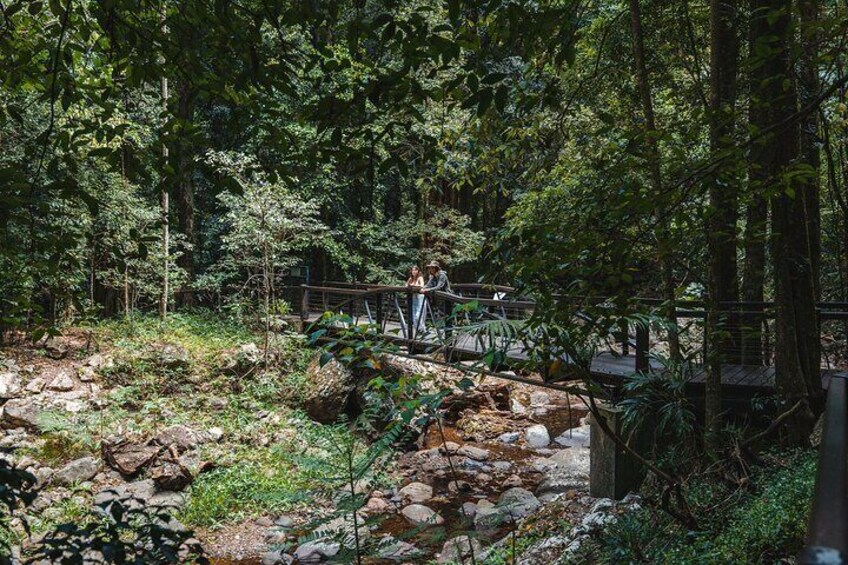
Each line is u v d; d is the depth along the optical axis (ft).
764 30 17.40
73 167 10.23
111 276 42.75
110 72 13.00
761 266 27.14
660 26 28.14
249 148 53.47
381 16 9.07
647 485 20.61
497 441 36.24
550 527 21.20
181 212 58.29
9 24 10.72
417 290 36.78
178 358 38.78
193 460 30.04
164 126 10.59
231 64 10.46
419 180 24.76
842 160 32.96
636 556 14.38
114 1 9.88
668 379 18.28
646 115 21.52
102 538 6.74
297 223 45.83
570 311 11.41
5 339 35.35
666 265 17.97
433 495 28.96
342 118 9.83
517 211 28.32
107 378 35.99
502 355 12.12
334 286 62.95
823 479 3.35
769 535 11.25
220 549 24.34
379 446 12.83
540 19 9.95
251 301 50.88
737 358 27.12
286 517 26.89
